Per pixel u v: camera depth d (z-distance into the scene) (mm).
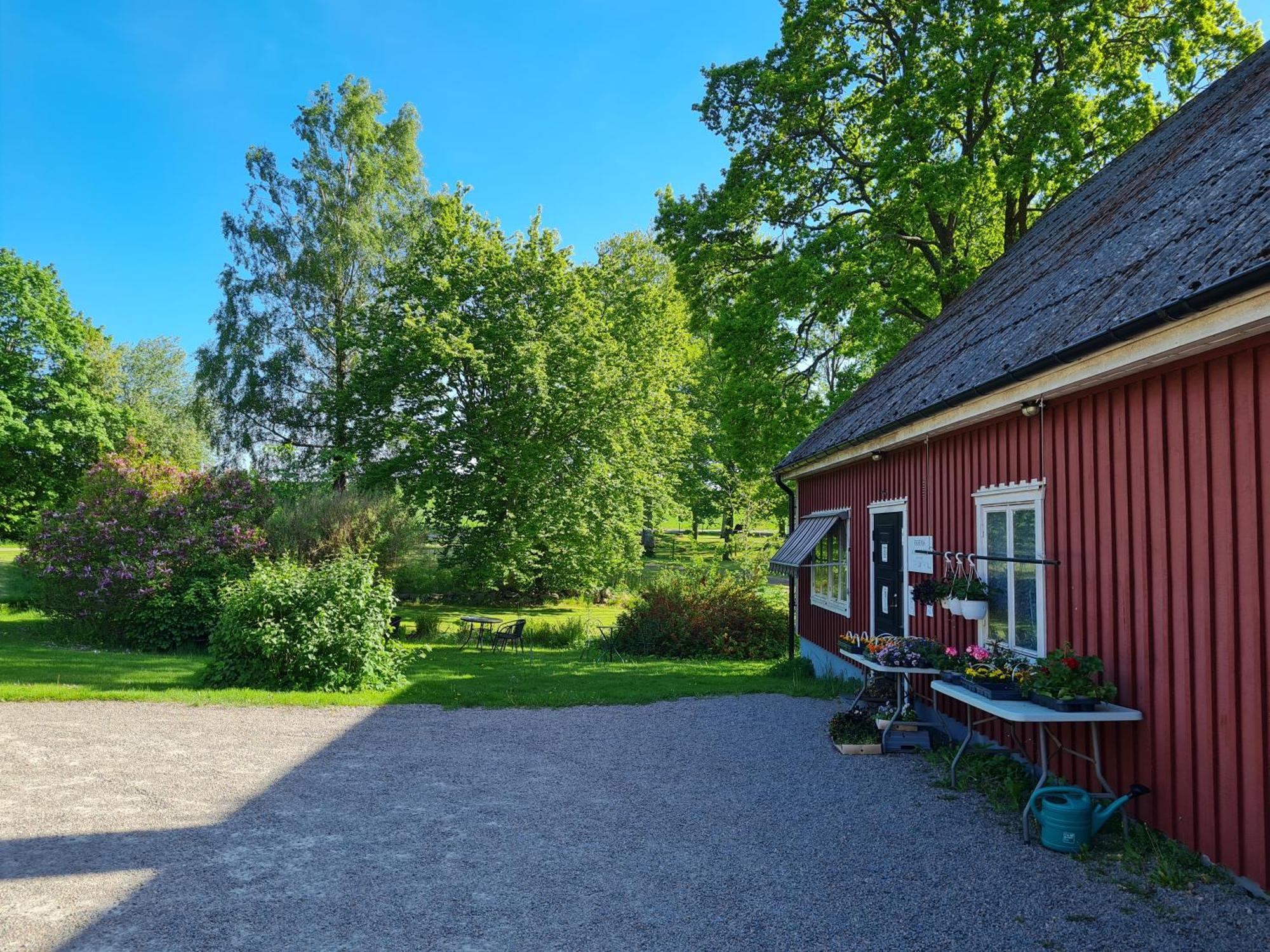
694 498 42250
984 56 17703
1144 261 6023
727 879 4961
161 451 47500
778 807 6445
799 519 16594
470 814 6250
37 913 4352
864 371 27422
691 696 11633
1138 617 5566
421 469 27734
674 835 5781
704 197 23141
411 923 4328
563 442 28984
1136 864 5000
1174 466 5211
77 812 6113
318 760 7809
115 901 4531
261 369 31906
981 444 8094
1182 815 5094
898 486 10617
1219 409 4820
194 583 17484
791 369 21438
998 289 11703
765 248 22312
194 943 4043
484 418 28344
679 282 23500
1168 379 5289
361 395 28953
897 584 10688
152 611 17266
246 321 32688
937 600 8180
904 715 8445
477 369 27141
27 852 5258
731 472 40938
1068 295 7266
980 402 7254
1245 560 4598
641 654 18672
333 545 19219
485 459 27656
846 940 4152
